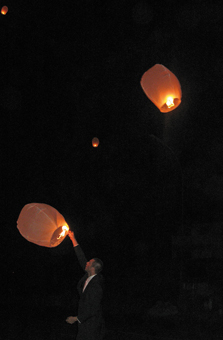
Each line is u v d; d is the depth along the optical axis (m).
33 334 10.77
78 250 6.20
